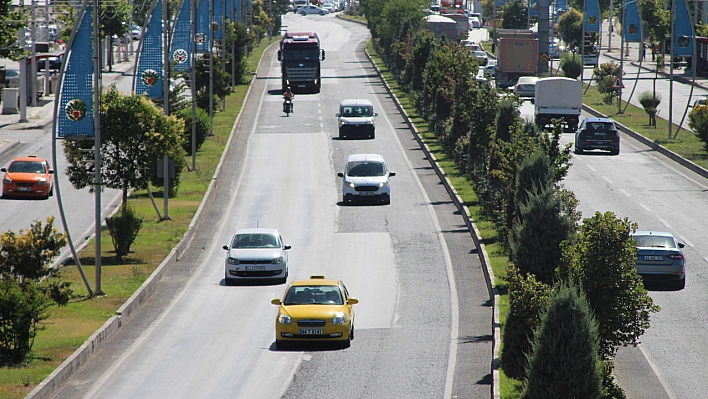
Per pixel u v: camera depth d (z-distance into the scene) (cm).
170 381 6425
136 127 10900
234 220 13188
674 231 11388
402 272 10156
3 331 6825
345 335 7312
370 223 12825
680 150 17662
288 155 18388
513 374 5950
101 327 7700
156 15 12812
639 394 6097
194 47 16525
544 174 8481
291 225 12794
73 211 13438
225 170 16938
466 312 8462
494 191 12775
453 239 11750
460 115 17662
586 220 6059
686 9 18650
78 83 8981
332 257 10950
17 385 6091
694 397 6031
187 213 13362
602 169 16138
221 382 6388
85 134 8962
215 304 8925
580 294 5228
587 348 4947
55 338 7319
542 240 6944
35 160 14488
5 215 12950
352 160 14612
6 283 6869
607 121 17725
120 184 11031
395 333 7769
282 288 9631
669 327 7712
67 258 10719
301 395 6066
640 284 6006
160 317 8406
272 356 7069
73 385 6347
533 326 5784
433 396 6025
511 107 13050
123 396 6084
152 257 10781
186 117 17350
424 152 18700
